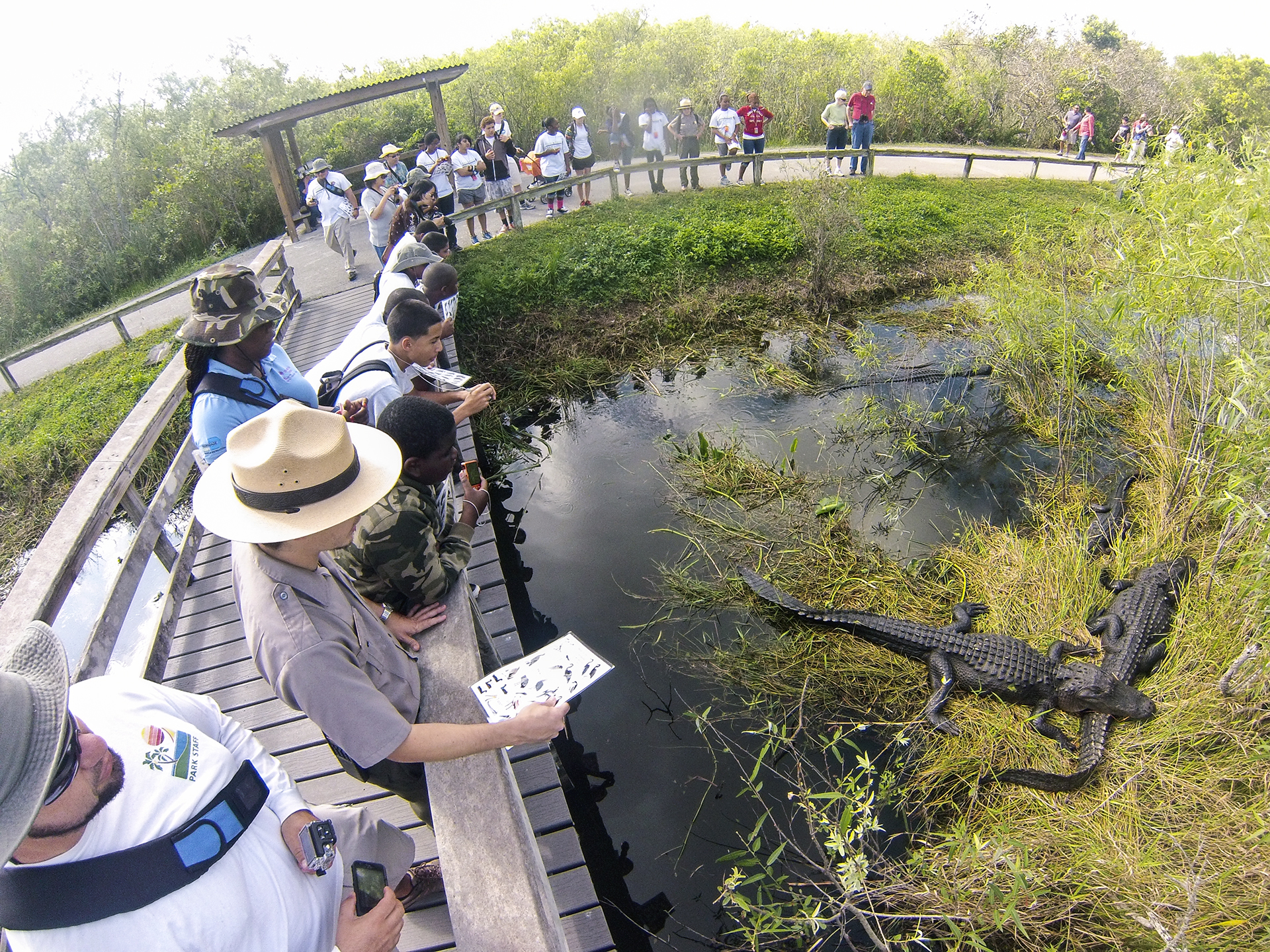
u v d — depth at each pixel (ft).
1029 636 17.44
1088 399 25.70
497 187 44.27
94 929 4.52
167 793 4.88
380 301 14.60
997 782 14.35
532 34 79.05
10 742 3.96
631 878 13.96
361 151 61.16
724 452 25.44
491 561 16.47
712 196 45.44
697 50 69.05
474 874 6.19
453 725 6.48
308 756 11.21
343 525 6.28
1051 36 81.15
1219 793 12.79
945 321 34.09
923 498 23.25
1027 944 11.73
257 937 5.09
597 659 7.68
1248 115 73.20
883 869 13.34
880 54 71.67
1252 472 15.39
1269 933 10.50
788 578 20.18
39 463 32.17
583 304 35.78
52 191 60.39
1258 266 16.62
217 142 60.03
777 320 35.17
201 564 15.69
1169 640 15.88
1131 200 23.58
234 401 10.88
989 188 47.09
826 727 16.34
